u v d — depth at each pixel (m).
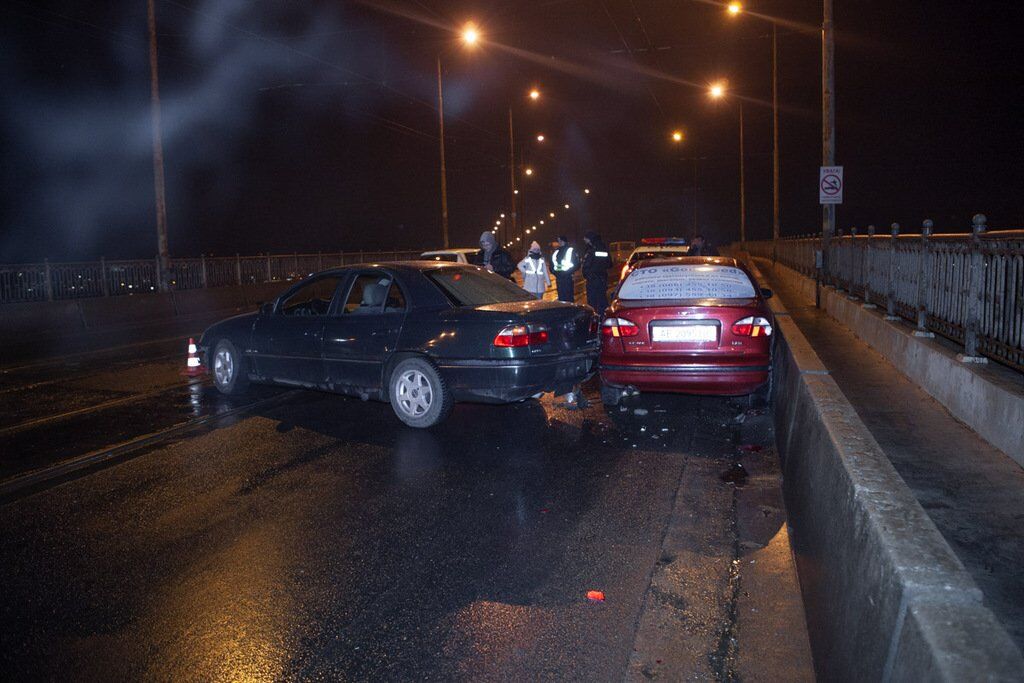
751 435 7.41
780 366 8.04
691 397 9.20
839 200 16.47
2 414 8.82
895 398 6.42
